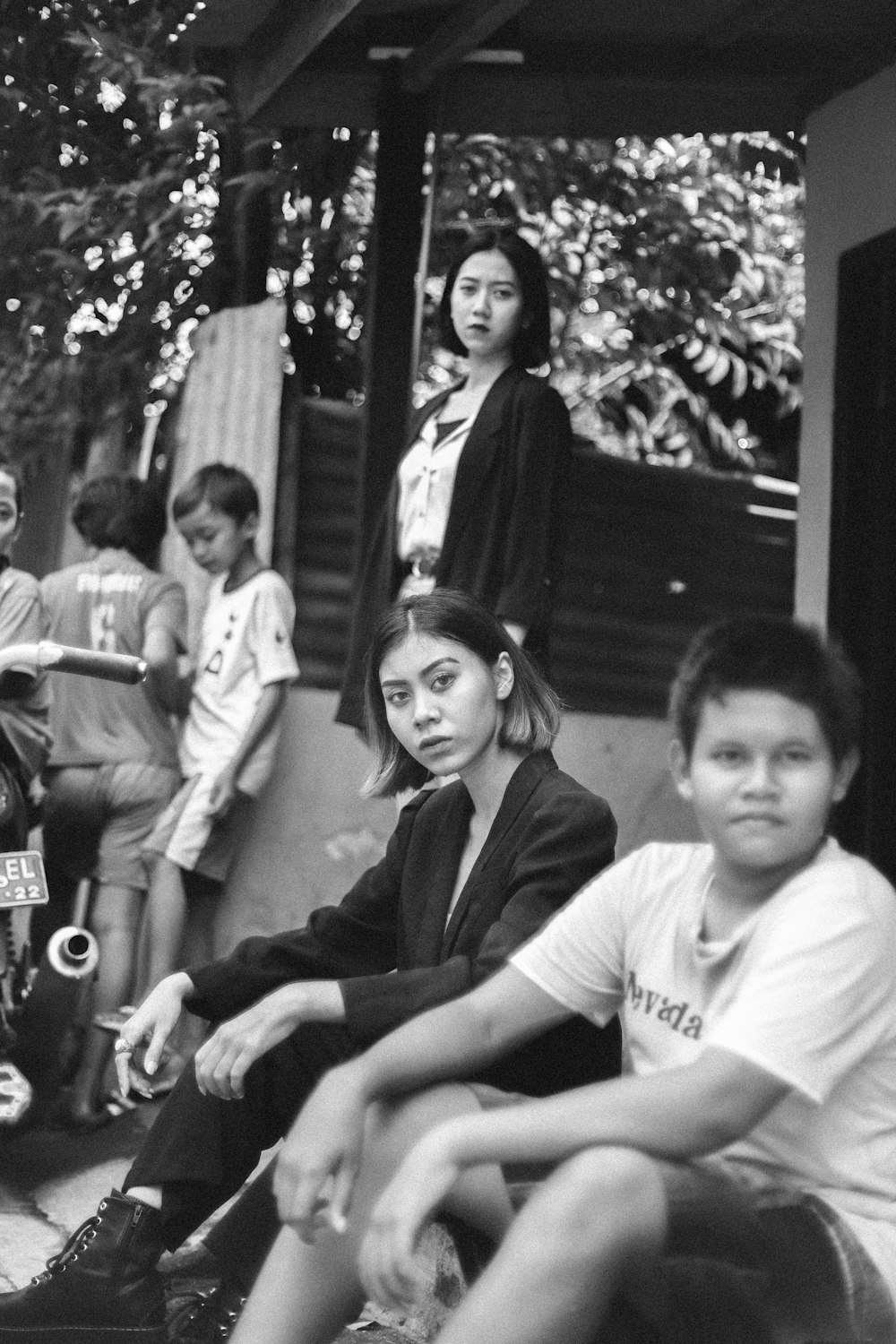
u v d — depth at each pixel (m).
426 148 6.57
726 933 2.80
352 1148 2.75
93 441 9.09
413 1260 2.54
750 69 6.49
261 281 8.05
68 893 6.84
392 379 6.62
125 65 7.74
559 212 9.10
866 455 6.52
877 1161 2.71
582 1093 2.58
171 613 6.90
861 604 6.54
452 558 5.65
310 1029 3.50
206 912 7.05
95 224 8.04
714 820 2.68
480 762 3.62
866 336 6.49
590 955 2.95
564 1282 2.39
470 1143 2.54
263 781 6.84
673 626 8.32
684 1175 2.53
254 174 7.71
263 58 6.56
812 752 2.65
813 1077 2.58
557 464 5.64
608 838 3.53
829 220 6.61
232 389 7.60
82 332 8.38
